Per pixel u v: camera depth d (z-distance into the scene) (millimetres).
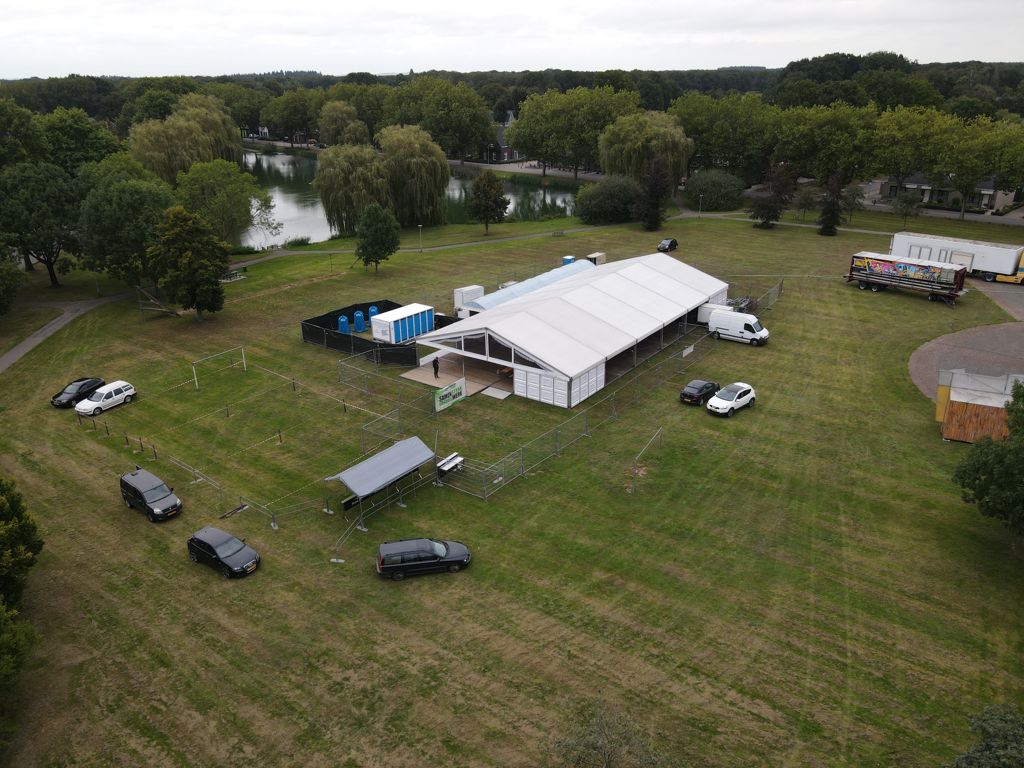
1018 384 28578
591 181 148125
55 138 79188
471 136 169500
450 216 116438
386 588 26828
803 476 34094
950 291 60062
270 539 30031
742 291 65688
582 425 39406
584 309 48844
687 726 20484
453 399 42250
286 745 20141
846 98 146375
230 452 37312
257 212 90812
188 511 32156
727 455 36156
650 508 31609
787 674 22391
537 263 78562
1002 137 93562
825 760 19406
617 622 24766
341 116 163000
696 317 56844
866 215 104062
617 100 142875
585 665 22859
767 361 48812
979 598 25656
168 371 48062
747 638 23953
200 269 56062
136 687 22359
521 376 42812
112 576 27781
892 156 101938
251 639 24297
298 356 50531
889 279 63469
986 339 52062
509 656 23281
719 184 112688
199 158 93812
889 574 27078
